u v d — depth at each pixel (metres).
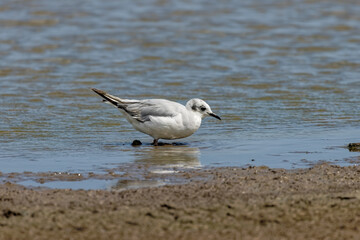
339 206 9.89
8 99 20.12
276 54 27.11
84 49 27.47
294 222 9.27
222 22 32.62
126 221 9.29
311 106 19.38
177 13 34.28
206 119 17.97
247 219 9.39
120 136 16.34
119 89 21.75
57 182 11.83
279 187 11.17
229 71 24.34
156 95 20.97
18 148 14.77
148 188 11.09
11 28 30.69
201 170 12.69
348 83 22.55
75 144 15.31
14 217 9.45
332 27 31.84
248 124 17.36
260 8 35.78
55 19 32.50
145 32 30.42
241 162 13.45
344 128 16.77
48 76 23.42
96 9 34.81
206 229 9.02
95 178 12.11
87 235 8.81
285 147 14.80
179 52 27.12
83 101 20.08
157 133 15.39
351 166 12.78
